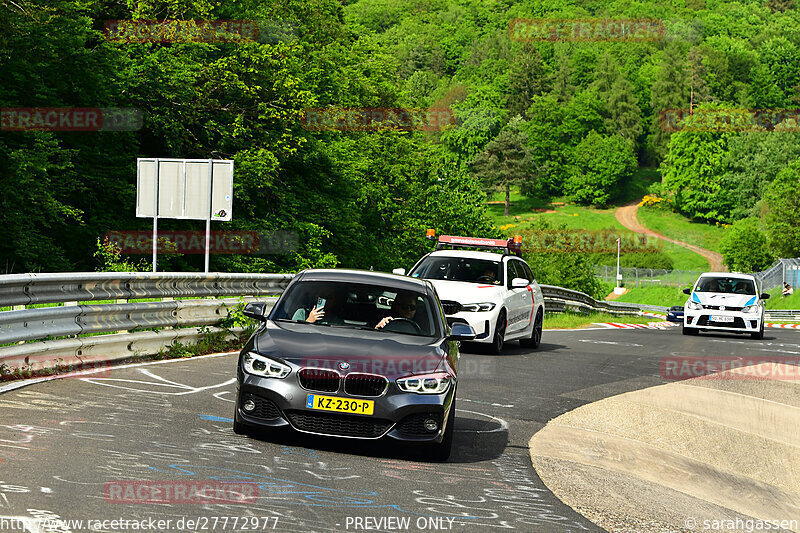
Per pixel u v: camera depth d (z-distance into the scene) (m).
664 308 87.69
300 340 8.74
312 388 8.33
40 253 30.98
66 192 32.75
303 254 41.12
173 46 37.88
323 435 8.29
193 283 15.91
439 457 8.65
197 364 13.95
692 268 142.00
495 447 9.56
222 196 20.62
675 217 175.00
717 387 16.08
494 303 18.94
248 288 18.14
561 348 22.31
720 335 31.97
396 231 53.94
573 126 194.75
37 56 32.41
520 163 183.38
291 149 41.31
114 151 35.56
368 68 61.34
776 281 88.88
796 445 11.38
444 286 19.17
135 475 6.88
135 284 14.00
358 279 10.02
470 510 6.80
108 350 13.20
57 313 11.87
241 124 39.31
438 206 55.91
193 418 9.41
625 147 190.12
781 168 159.25
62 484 6.44
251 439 8.60
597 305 44.66
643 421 12.02
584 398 13.70
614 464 9.36
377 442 8.34
